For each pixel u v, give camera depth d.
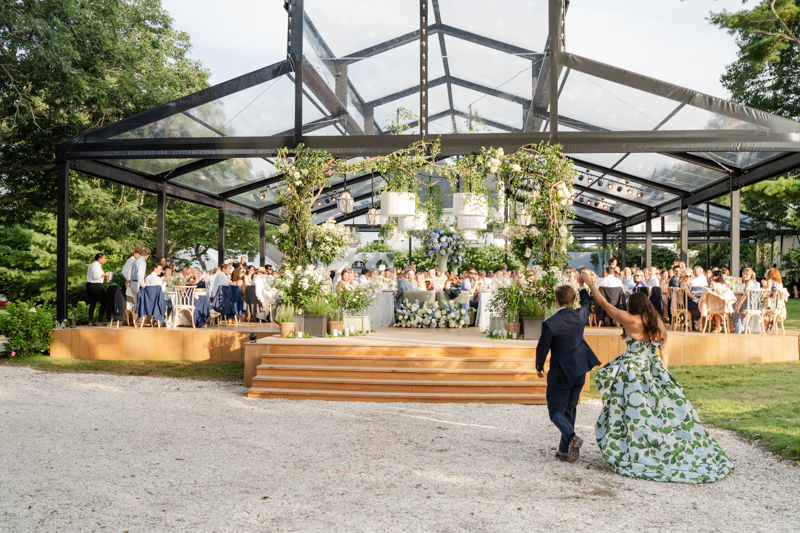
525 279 8.70
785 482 3.89
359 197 17.42
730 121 9.49
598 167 13.70
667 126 9.70
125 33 18.12
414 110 10.43
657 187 14.12
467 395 6.97
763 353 9.12
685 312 10.00
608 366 4.44
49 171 15.80
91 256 19.11
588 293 10.06
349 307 9.34
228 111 10.27
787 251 27.42
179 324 10.67
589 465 4.37
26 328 9.72
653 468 4.07
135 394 7.26
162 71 19.69
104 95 14.23
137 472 4.15
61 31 12.75
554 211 8.80
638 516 3.32
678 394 4.26
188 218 22.73
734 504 3.50
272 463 4.40
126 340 9.74
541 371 4.59
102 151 10.14
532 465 4.36
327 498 3.62
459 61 10.52
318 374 7.45
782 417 5.63
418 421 5.93
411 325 10.98
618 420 4.30
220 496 3.66
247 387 7.83
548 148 8.85
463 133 9.96
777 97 21.48
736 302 9.72
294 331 8.81
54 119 14.24
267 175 13.66
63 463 4.37
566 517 3.31
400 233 13.53
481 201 9.04
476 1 10.32
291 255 9.12
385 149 10.06
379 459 4.52
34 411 6.23
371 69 10.49
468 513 3.37
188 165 12.05
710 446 4.20
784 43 15.38
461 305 11.21
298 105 10.26
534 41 10.30
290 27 10.43
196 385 7.95
